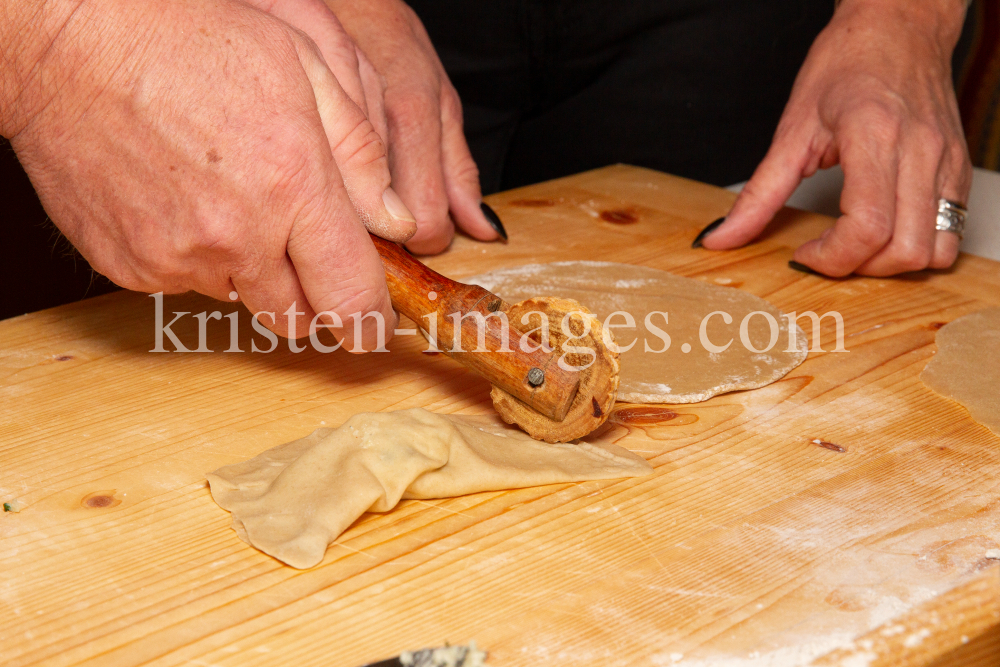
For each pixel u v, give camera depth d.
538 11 2.89
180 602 1.05
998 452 1.40
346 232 1.33
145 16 1.22
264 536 1.14
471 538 1.18
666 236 2.33
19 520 1.21
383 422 1.27
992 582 1.09
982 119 3.42
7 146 2.65
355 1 2.22
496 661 0.96
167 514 1.23
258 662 0.96
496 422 1.48
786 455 1.39
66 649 0.97
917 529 1.20
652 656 0.97
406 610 1.04
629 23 2.93
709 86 3.04
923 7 2.24
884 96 2.05
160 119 1.24
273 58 1.28
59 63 1.22
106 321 1.83
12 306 2.87
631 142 3.12
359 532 1.19
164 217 1.30
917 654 0.99
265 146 1.25
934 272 2.12
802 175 2.20
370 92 1.76
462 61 2.96
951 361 1.68
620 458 1.36
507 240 2.27
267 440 1.42
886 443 1.42
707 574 1.11
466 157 2.27
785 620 1.02
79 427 1.45
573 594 1.07
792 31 3.04
